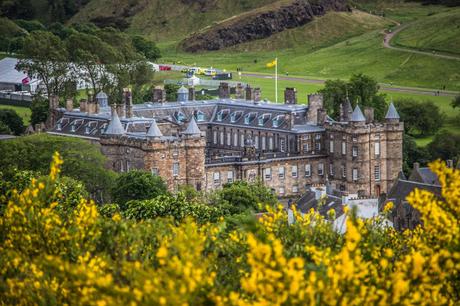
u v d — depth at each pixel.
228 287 132.38
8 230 156.75
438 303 129.12
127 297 121.81
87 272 129.50
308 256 152.12
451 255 136.38
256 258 118.75
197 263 125.38
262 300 117.06
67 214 179.62
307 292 118.75
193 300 119.81
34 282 140.25
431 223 141.88
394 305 124.94
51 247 152.38
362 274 124.12
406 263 131.00
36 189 159.88
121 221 161.38
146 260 148.88
